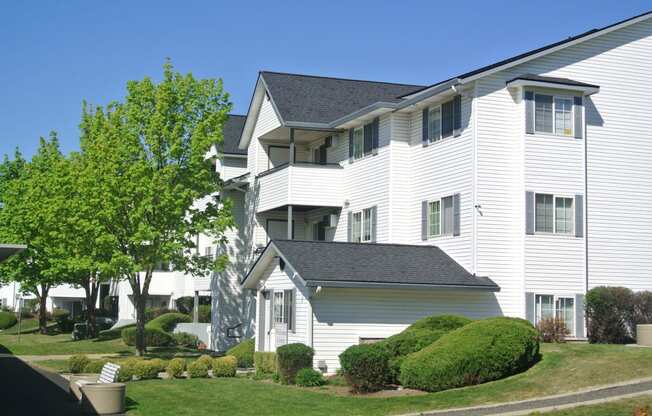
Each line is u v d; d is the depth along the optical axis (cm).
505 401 1875
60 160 4362
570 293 2928
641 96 3181
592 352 2211
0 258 1980
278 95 3819
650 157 3162
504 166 2923
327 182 3700
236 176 4512
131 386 2480
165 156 3566
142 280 5831
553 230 2928
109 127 3525
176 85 3631
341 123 3603
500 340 2114
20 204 5019
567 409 1658
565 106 2978
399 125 3338
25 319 7719
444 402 1930
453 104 3047
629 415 1577
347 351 2239
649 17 3188
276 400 2145
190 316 5097
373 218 3409
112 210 3369
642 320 2900
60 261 4384
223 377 2758
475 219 2872
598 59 3133
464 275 2859
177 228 3569
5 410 2044
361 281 2686
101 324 6031
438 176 3122
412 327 2570
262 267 3116
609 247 3059
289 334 2844
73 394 2250
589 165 3067
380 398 2081
